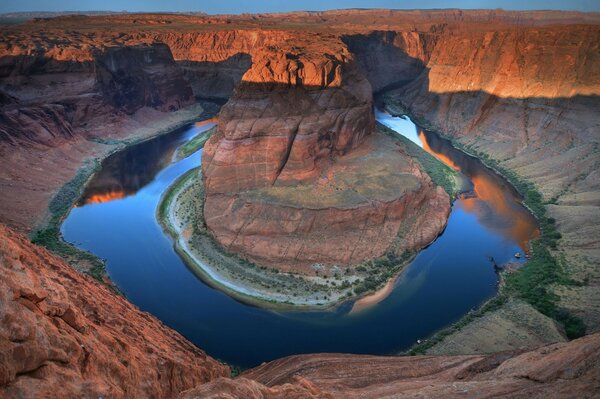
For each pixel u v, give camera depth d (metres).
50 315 15.27
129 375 16.78
